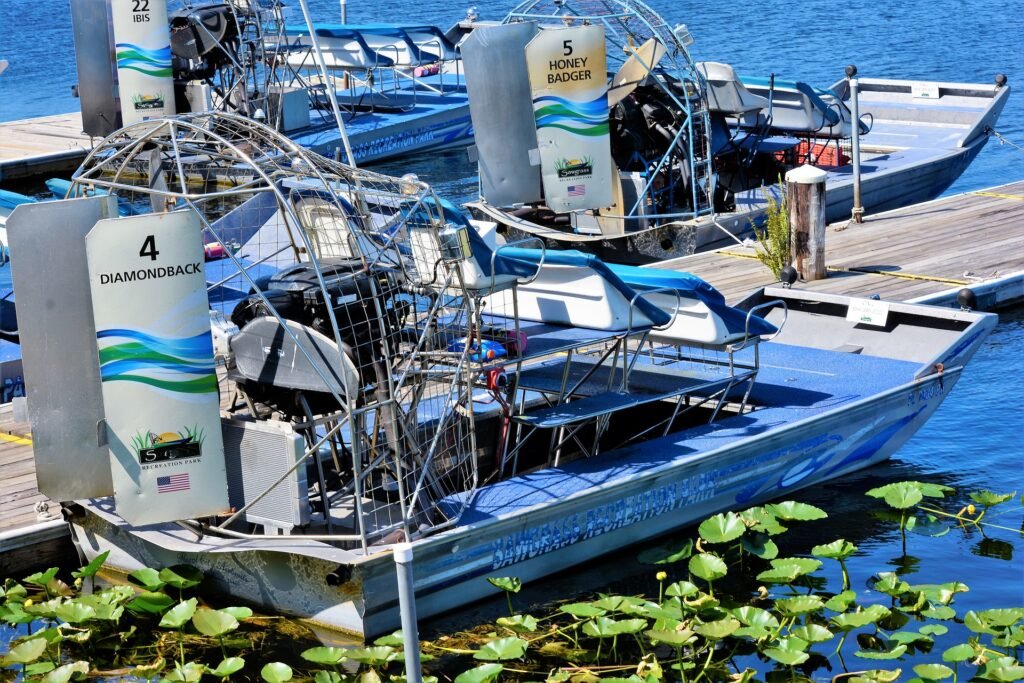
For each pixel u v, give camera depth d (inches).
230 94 1012.5
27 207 382.9
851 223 823.1
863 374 532.4
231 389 522.0
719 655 395.9
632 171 839.7
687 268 749.9
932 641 402.6
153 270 385.4
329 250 446.9
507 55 783.1
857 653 383.9
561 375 490.9
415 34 1201.4
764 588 418.6
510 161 800.9
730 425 484.7
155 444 394.9
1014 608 394.9
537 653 396.5
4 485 480.4
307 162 409.1
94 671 388.8
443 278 431.8
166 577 403.9
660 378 489.1
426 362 419.5
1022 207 834.2
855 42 1504.7
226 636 400.5
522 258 449.4
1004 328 684.1
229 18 1002.1
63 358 392.8
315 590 397.1
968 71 1343.5
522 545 422.9
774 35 1556.3
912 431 531.2
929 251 749.9
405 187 442.3
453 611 418.9
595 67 775.1
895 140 984.3
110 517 418.9
